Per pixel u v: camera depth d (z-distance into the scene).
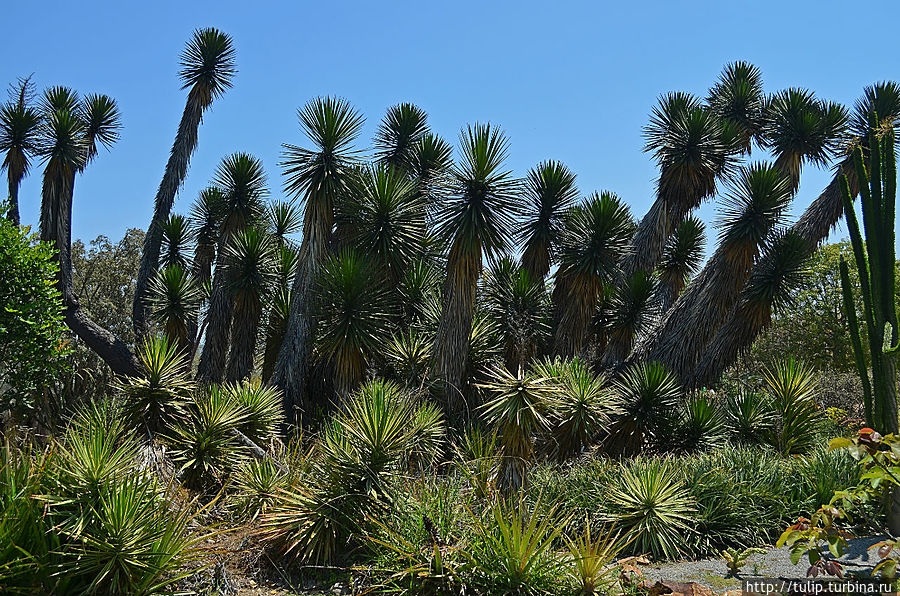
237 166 15.49
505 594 4.28
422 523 4.86
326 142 11.51
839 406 14.33
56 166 14.78
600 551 4.75
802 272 11.88
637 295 12.34
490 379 10.13
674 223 13.52
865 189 6.40
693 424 9.43
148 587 4.26
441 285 12.82
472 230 9.75
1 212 9.73
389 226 11.45
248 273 13.42
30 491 4.30
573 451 7.74
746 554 5.38
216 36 17.61
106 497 4.35
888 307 6.24
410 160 14.19
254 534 5.16
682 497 6.23
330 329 10.38
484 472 5.59
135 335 16.19
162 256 16.84
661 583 4.41
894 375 6.23
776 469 7.29
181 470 6.04
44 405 10.62
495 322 11.23
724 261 11.77
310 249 11.58
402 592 4.39
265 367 14.16
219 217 15.88
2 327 9.06
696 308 11.97
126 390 6.89
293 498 5.38
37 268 9.84
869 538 5.88
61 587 4.07
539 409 5.74
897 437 4.11
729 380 14.66
